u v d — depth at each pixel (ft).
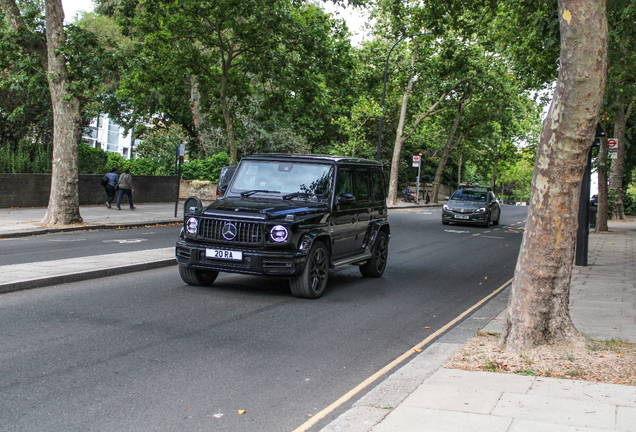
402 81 131.03
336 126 150.00
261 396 14.99
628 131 103.71
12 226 55.01
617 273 38.32
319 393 15.39
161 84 76.95
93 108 100.17
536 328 18.02
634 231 78.95
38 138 95.45
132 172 100.78
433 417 13.01
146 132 122.62
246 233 26.73
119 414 13.43
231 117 84.58
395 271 38.81
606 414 13.17
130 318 22.43
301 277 27.17
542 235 17.84
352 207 32.09
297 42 71.97
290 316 24.11
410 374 16.55
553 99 17.39
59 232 54.90
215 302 26.12
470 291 32.40
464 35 59.52
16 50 59.41
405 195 160.86
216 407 14.11
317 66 75.72
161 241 48.88
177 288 29.01
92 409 13.65
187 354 18.24
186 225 28.09
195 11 67.92
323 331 21.98
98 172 95.45
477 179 289.33
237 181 31.68
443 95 136.36
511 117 144.46
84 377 15.75
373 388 15.56
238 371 16.89
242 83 80.74
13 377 15.49
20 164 80.33
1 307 23.34
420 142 168.76
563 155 17.25
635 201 140.05
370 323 23.68
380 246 36.24
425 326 23.66
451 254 49.16
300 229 26.91
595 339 19.93
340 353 19.22
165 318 22.71
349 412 13.46
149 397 14.56
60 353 17.71
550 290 17.98
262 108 83.51
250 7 66.18
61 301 24.90
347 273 37.22
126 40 99.76
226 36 75.51
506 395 14.44
